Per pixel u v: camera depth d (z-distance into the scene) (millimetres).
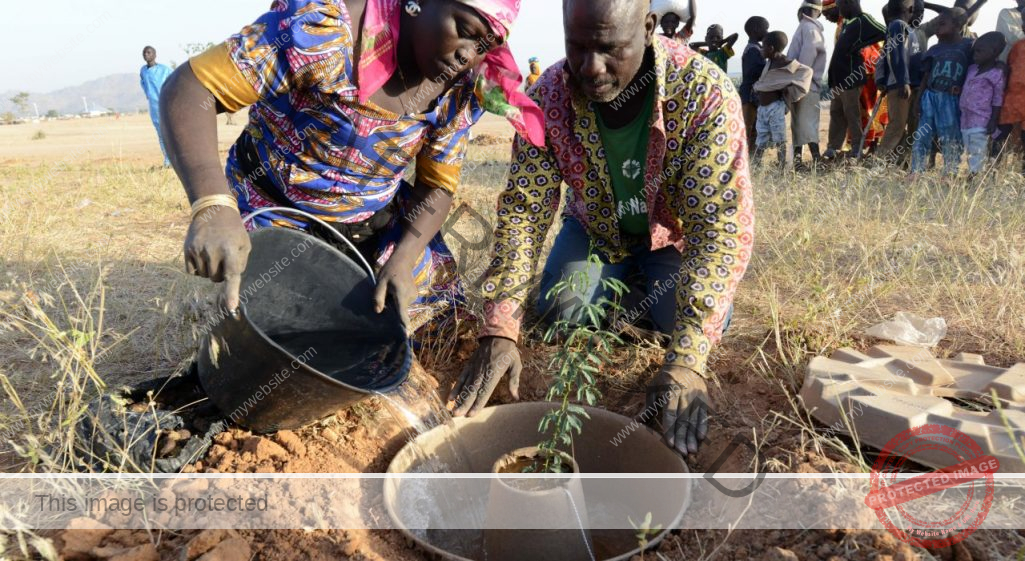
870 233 4691
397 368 2475
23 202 6855
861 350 3189
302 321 2680
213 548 1999
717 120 2631
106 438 2311
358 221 2889
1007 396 2604
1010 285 3719
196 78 2199
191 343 3217
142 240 5266
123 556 1972
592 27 2285
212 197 2070
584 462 2809
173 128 2162
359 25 2293
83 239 5230
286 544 2092
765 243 4684
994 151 7164
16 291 3791
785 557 1970
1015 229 4645
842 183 5965
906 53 7477
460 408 2727
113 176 8844
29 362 3137
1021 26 6992
